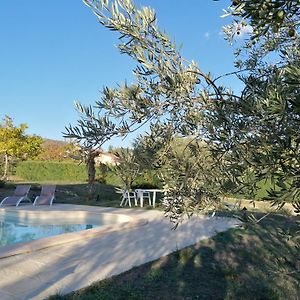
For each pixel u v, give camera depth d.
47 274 6.29
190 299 5.41
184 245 9.06
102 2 1.79
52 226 14.49
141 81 1.88
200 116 1.87
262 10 1.56
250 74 2.06
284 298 5.53
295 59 2.25
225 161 1.90
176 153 2.06
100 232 10.12
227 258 7.89
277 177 1.67
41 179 37.47
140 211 16.22
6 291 5.41
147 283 6.04
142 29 1.81
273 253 8.19
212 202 2.10
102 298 5.14
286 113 1.55
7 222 15.23
